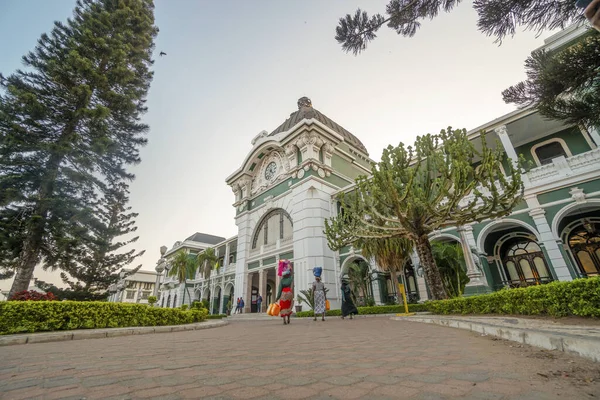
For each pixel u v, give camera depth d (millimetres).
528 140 15586
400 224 9430
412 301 16547
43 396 1863
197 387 2047
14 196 10727
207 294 36531
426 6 5484
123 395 1866
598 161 11094
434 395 1730
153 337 6172
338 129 29734
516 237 14867
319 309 10391
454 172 7680
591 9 1132
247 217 27594
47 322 6332
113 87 15062
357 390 1891
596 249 12664
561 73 5371
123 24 16031
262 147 27719
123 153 15039
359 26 5969
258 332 6961
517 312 5680
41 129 12367
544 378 2029
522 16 5195
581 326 3795
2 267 11445
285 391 1909
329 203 22109
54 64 12336
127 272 15914
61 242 11328
